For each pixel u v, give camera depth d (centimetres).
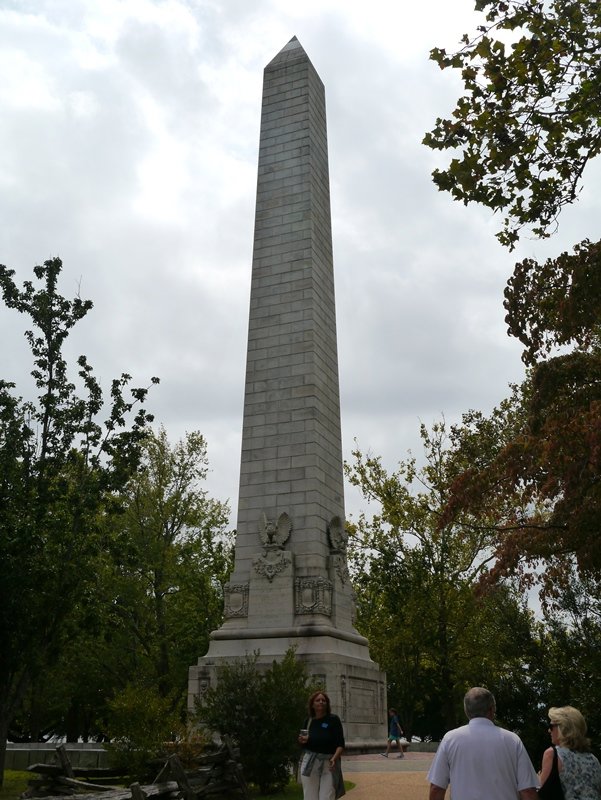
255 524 3438
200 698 3097
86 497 2875
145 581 4909
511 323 2594
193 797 1742
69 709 6062
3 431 2886
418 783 2241
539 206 1655
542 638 3297
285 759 2369
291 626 3203
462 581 5059
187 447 5391
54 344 2962
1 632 2659
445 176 1647
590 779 898
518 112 1584
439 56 1602
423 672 5406
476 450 4666
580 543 2336
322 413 3600
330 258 4069
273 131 4081
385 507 5219
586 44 1537
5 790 2488
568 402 2527
